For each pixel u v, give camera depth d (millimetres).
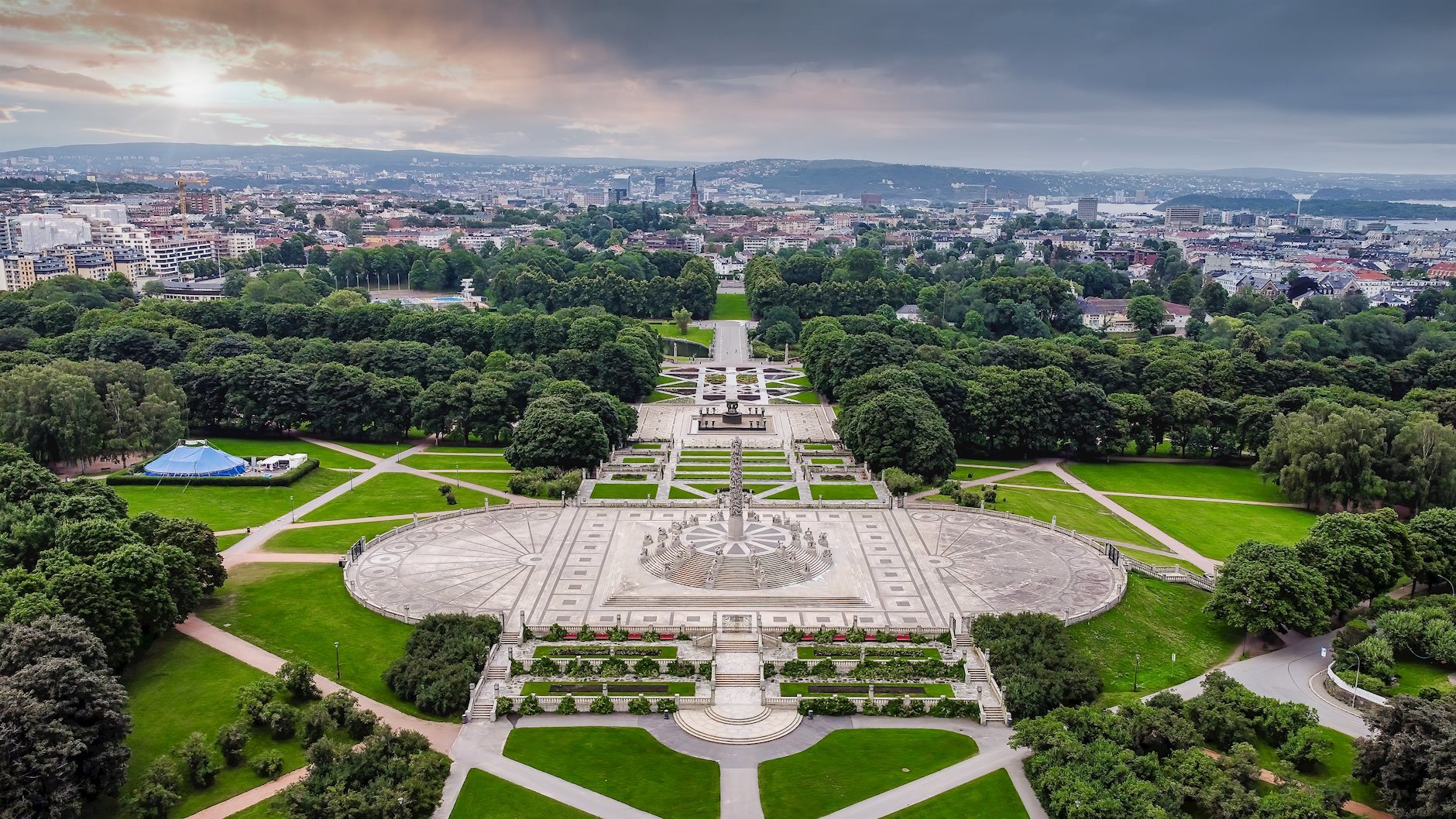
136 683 156750
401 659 162500
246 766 139250
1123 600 192250
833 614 183625
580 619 180875
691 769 141750
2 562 170125
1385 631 173125
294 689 154625
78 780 122438
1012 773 141125
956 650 172125
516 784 137375
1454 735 124312
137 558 160125
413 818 129125
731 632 175875
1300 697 162000
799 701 156500
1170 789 129625
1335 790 128000
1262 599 176125
